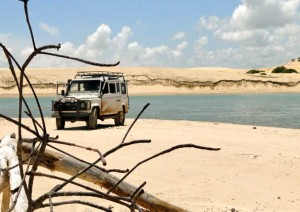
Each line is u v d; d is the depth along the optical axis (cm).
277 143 1375
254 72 14688
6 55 113
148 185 830
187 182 863
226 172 959
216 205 713
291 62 17075
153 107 4131
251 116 2944
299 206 728
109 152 157
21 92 120
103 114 1894
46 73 9769
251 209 700
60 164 391
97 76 2019
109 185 388
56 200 677
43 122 130
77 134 1588
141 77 10050
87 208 636
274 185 863
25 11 108
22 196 227
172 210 386
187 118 2808
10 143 364
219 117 2889
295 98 6269
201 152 1173
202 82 10006
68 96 1856
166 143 1327
